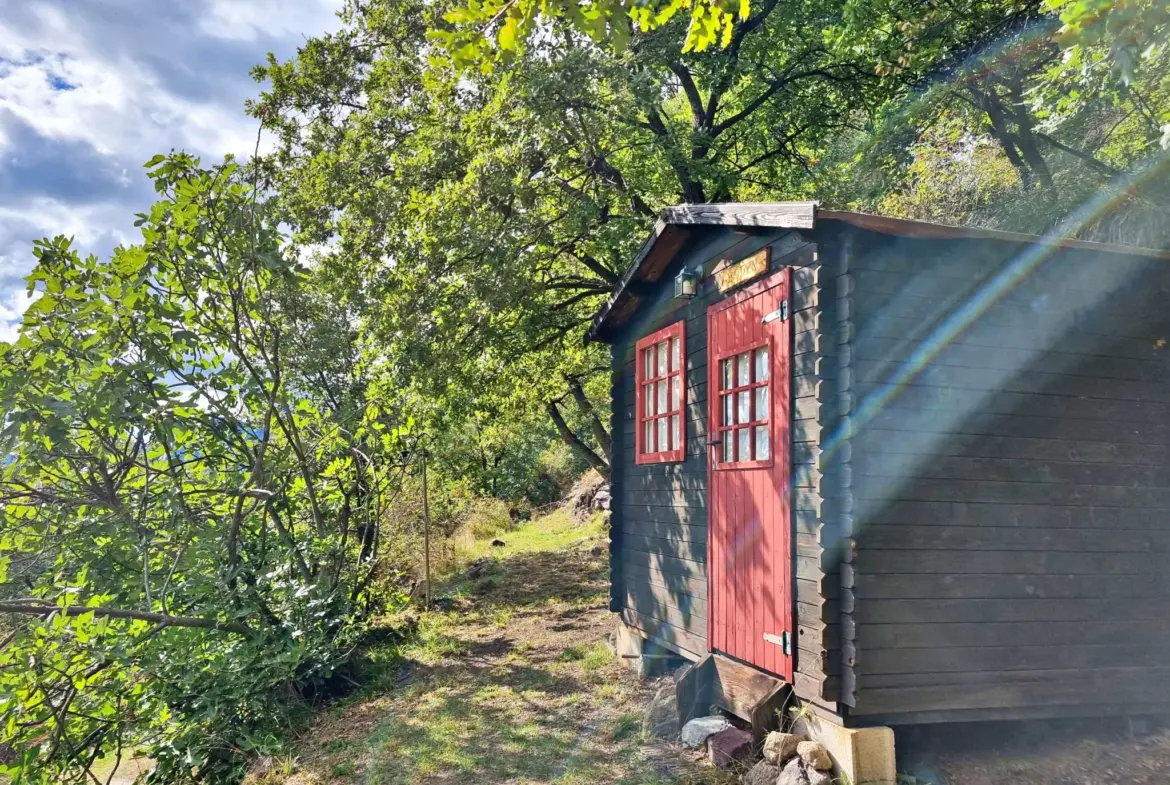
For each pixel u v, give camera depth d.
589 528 18.78
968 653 4.45
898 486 4.44
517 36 3.79
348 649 8.28
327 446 8.80
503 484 26.00
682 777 4.77
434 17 13.42
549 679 7.43
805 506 4.64
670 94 12.92
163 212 7.06
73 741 6.63
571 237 11.85
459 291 10.74
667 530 6.82
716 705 5.52
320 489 9.17
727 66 11.92
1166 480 4.97
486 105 11.61
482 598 12.20
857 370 4.43
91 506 7.02
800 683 4.61
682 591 6.46
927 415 4.54
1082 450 4.81
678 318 6.82
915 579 4.41
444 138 12.01
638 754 5.26
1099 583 4.74
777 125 13.65
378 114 14.16
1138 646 4.76
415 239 11.32
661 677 6.84
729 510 5.65
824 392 4.50
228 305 8.02
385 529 11.98
